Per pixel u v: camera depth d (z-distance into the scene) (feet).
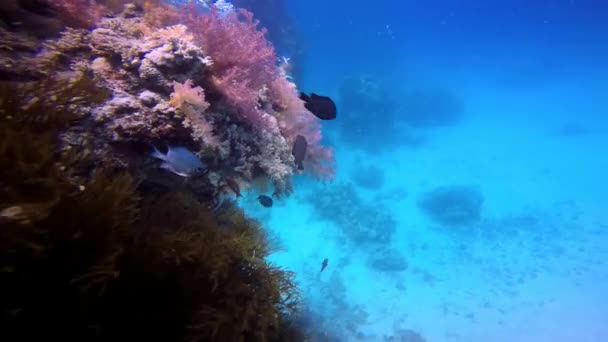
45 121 5.91
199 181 9.07
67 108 6.50
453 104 99.40
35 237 4.66
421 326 29.73
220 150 9.07
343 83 80.48
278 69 13.01
